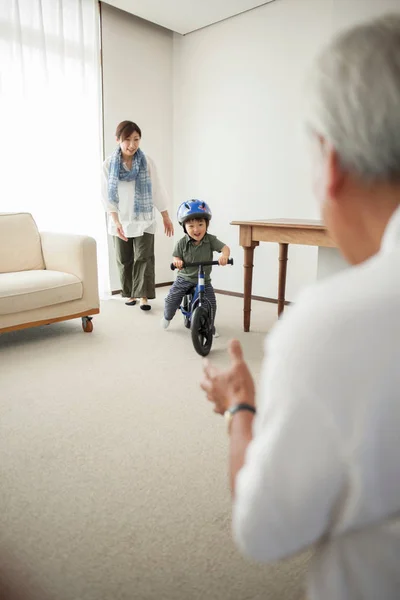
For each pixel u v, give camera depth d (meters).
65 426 1.83
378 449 0.36
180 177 4.89
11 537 1.22
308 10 3.62
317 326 0.38
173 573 1.10
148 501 1.37
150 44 4.48
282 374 0.38
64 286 2.97
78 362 2.57
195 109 4.61
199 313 2.59
